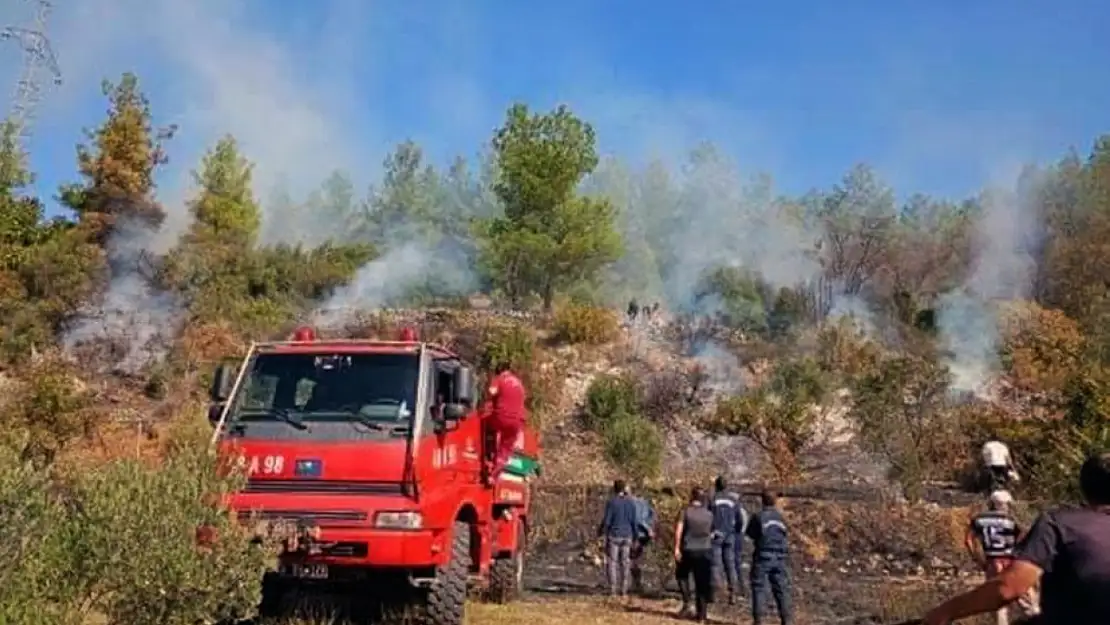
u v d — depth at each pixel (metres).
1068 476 14.79
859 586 17.06
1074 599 4.45
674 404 34.59
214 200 43.59
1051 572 4.53
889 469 27.09
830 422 32.53
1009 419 26.77
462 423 10.42
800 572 18.45
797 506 21.98
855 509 21.48
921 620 4.91
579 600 14.53
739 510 15.62
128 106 43.03
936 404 28.94
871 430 27.56
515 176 46.72
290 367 10.06
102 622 7.98
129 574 7.13
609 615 12.88
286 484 9.44
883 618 14.00
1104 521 4.53
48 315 35.56
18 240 36.31
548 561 19.05
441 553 9.61
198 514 7.59
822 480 27.41
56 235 38.34
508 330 37.34
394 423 9.62
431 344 10.39
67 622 6.85
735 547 15.46
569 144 46.91
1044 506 15.09
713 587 13.73
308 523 9.20
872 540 20.05
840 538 20.30
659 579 17.05
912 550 19.61
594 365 38.56
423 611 9.99
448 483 9.94
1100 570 4.42
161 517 7.32
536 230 47.03
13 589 6.32
